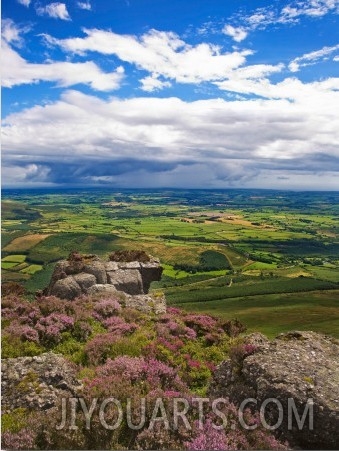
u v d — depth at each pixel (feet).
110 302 80.64
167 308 95.40
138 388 45.16
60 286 105.09
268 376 45.80
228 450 37.83
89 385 45.16
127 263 127.44
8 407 42.11
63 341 63.82
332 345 55.88
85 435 38.42
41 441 37.47
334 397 42.39
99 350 58.85
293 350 51.42
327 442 40.47
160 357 59.36
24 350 58.90
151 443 38.14
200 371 58.75
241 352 51.78
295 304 417.49
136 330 70.03
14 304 74.08
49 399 42.91
